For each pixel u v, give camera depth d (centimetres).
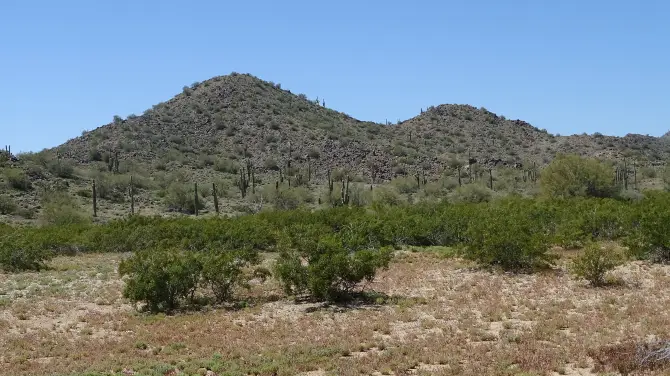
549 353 1325
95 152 10681
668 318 1580
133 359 1417
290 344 1508
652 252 2583
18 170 7656
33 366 1382
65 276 2744
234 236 3584
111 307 2086
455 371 1232
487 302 1892
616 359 1233
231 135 13162
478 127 15850
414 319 1731
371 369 1284
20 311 1975
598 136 15225
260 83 16112
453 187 9456
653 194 4906
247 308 1972
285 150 12550
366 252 2061
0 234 3831
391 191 7794
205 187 8619
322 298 2050
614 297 1886
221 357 1415
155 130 12731
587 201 4406
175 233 3847
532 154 13950
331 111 16488
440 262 2830
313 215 4544
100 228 4219
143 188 8912
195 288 2105
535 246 2481
